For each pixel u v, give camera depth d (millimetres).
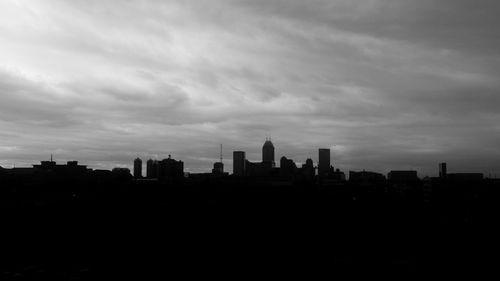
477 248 67125
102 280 50750
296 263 59594
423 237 75125
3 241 68062
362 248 69000
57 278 51312
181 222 80375
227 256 62750
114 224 77562
